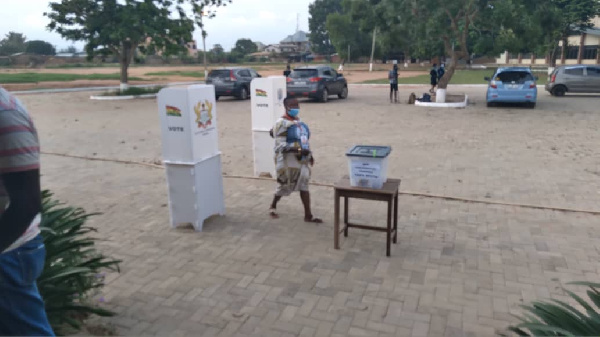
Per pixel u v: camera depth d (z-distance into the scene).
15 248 2.00
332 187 7.53
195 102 5.48
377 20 19.73
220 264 4.84
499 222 5.92
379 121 14.77
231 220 6.12
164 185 7.85
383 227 5.39
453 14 17.75
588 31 52.09
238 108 19.25
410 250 5.13
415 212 6.32
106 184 7.96
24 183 1.80
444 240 5.39
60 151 10.77
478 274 4.56
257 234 5.64
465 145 10.76
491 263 4.79
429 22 17.98
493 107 18.19
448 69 18.86
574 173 8.18
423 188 7.43
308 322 3.77
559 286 4.30
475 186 7.50
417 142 11.18
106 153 10.52
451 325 3.71
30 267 2.07
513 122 14.20
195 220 5.71
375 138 11.79
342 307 3.99
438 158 9.48
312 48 103.19
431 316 3.84
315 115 16.50
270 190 7.47
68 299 3.43
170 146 5.58
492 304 4.02
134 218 6.26
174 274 4.63
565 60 56.53
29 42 82.62
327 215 6.26
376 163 4.77
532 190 7.24
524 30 17.27
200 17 24.42
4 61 67.69
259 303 4.07
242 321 3.80
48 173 8.75
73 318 3.70
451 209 6.42
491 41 18.36
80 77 40.03
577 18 42.69
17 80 34.47
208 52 87.06
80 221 4.03
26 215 1.81
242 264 4.84
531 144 10.77
